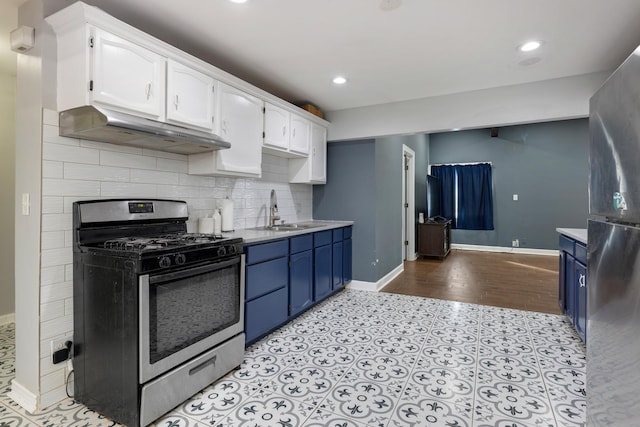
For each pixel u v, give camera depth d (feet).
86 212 6.06
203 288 6.32
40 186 5.69
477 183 24.89
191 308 6.07
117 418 5.41
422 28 7.14
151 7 6.37
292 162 12.64
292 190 13.14
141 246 5.65
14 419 5.50
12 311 9.68
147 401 5.24
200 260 6.18
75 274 6.00
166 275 5.50
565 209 22.63
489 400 6.08
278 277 9.04
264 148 10.23
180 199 8.38
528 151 23.50
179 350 5.80
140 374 5.16
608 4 6.24
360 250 13.79
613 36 7.43
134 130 5.74
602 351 4.13
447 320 10.19
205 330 6.38
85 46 5.54
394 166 16.51
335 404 5.96
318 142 12.80
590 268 4.61
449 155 25.95
